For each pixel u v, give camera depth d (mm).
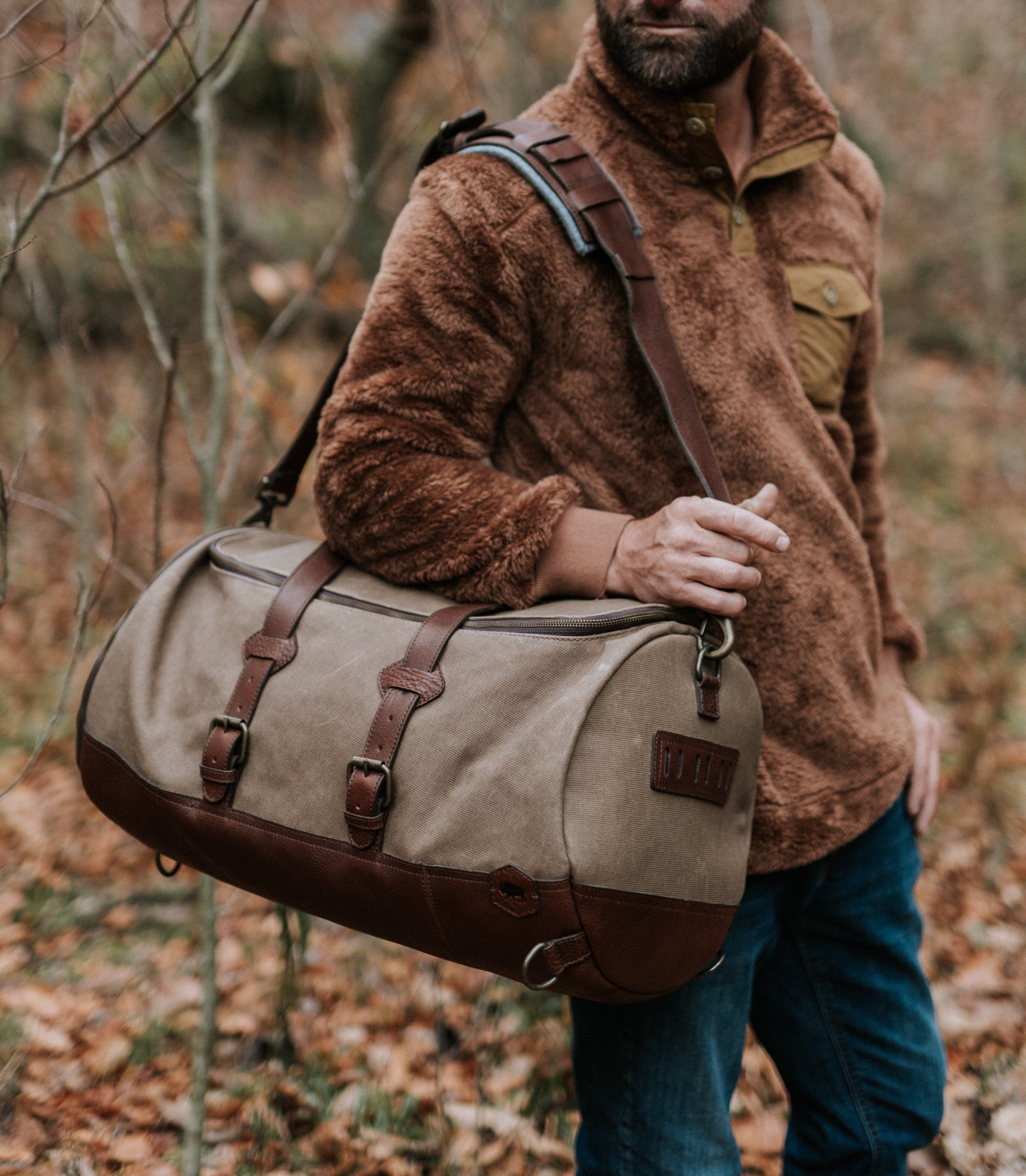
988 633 4840
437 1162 2166
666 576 1295
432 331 1372
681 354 1396
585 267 1377
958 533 6586
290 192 6895
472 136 1482
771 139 1489
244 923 2959
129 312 4820
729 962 1476
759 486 1433
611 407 1413
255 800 1334
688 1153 1446
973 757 3602
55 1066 2342
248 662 1383
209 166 2373
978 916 3006
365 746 1268
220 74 2480
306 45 3801
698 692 1280
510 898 1173
